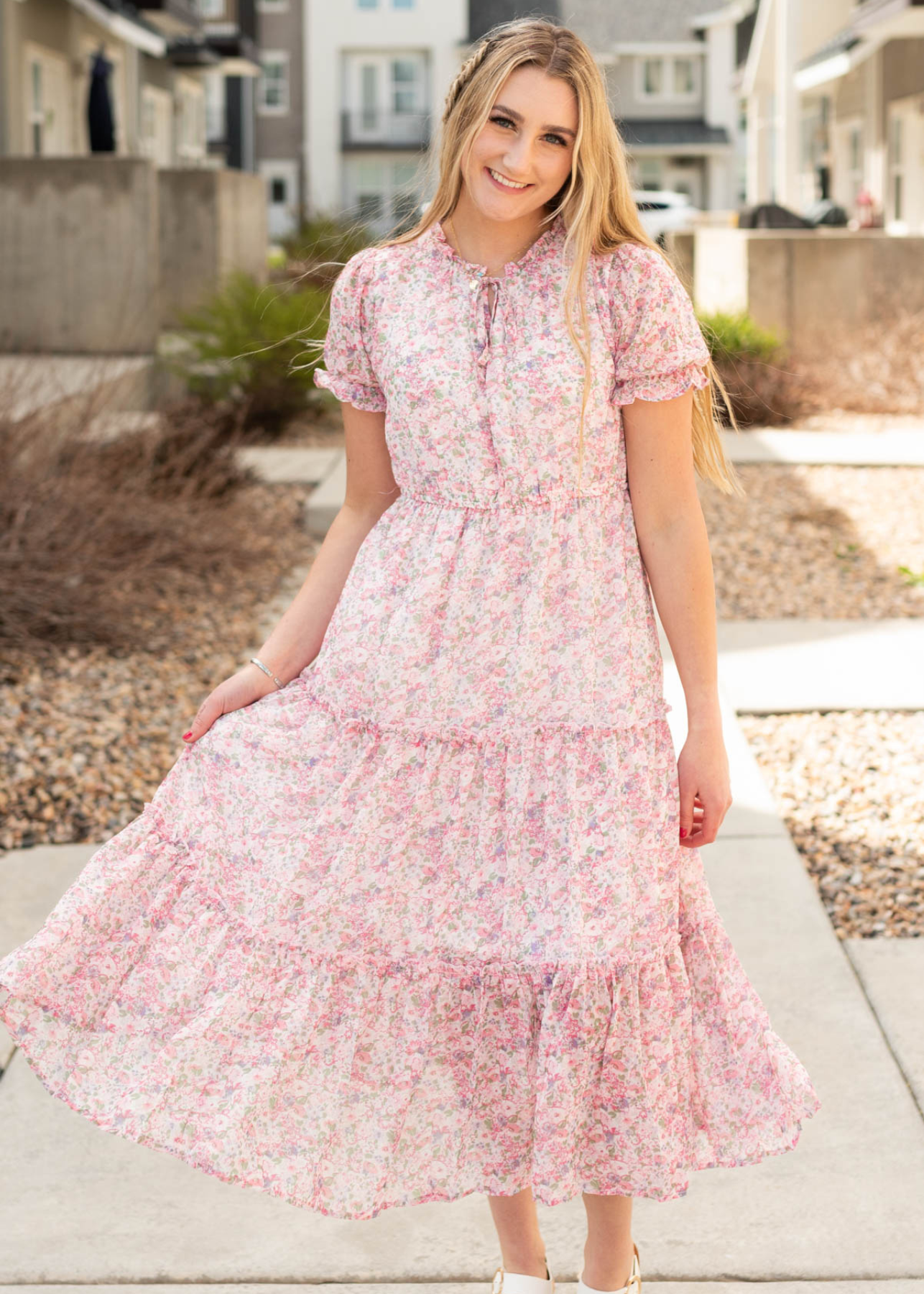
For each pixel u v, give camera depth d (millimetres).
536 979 1802
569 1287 2170
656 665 1873
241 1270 2221
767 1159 2463
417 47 39781
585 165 1734
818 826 3891
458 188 1817
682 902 1917
